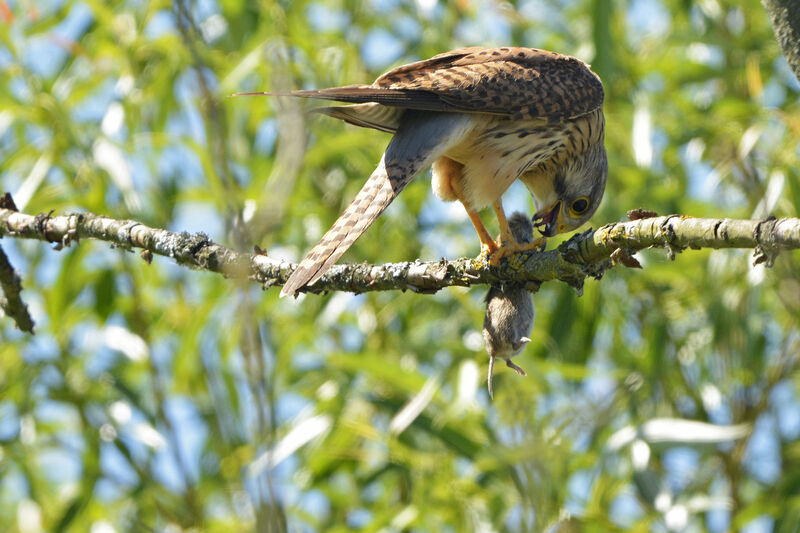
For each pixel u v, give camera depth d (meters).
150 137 11.69
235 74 11.58
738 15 13.89
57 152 12.06
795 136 12.07
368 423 12.07
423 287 6.76
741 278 12.03
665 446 9.95
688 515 10.50
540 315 12.41
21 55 12.19
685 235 5.19
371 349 12.20
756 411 12.60
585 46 13.02
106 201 12.11
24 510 13.22
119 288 13.05
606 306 12.66
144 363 12.52
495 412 11.01
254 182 10.91
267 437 4.54
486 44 13.03
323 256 6.37
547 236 9.59
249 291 4.54
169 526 11.98
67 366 12.74
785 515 10.70
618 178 12.42
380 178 7.25
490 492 10.53
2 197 7.75
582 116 8.83
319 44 13.06
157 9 12.63
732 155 12.66
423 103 7.36
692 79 12.89
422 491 10.86
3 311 7.59
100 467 12.10
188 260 6.84
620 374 10.96
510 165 8.27
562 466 9.88
